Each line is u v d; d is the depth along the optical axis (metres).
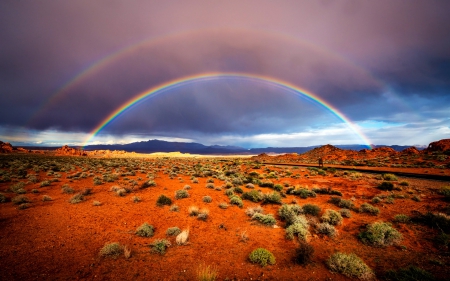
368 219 13.43
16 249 8.81
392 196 18.97
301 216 12.95
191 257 8.73
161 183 25.45
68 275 7.17
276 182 28.70
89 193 19.33
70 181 25.59
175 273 7.55
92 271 7.47
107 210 14.63
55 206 15.22
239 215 14.41
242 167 51.47
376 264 8.30
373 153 82.50
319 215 14.16
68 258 8.28
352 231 11.64
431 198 18.02
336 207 16.22
